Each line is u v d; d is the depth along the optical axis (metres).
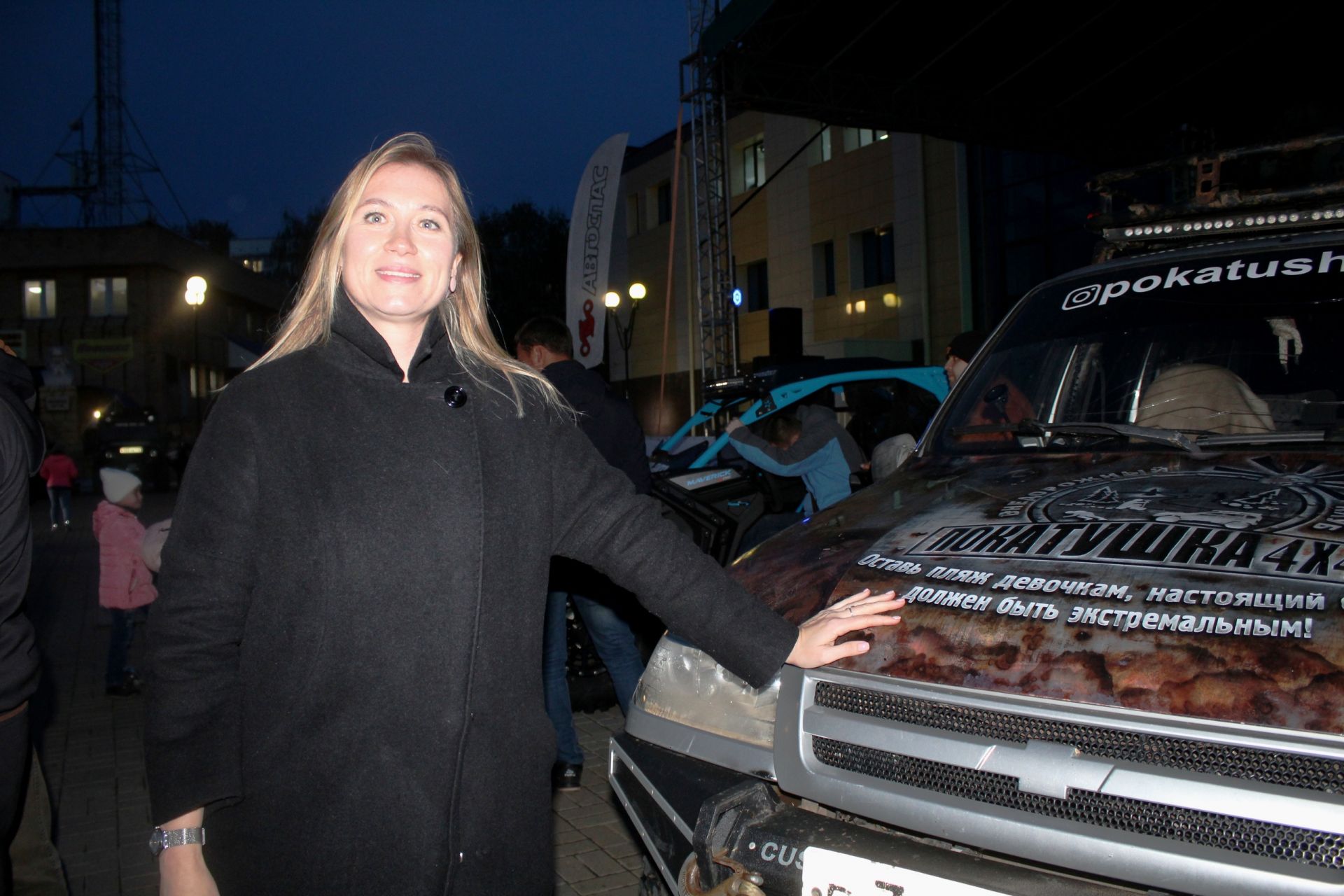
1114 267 3.29
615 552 1.85
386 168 1.72
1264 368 2.75
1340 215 2.93
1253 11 11.90
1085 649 1.79
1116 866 1.63
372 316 1.71
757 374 8.34
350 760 1.53
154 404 32.59
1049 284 3.43
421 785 1.55
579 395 4.66
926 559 2.22
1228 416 2.70
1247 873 1.53
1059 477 2.56
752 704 2.19
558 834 3.99
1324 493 2.12
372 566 1.54
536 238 38.34
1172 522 2.09
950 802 1.80
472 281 1.82
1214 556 1.92
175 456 27.67
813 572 2.36
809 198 23.09
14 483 2.49
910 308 20.39
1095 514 2.22
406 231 1.68
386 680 1.54
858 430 8.30
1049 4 11.77
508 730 1.64
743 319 25.95
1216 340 2.86
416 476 1.59
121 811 4.50
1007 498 2.47
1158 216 3.18
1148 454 2.61
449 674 1.57
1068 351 3.10
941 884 1.73
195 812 1.52
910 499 2.68
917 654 1.94
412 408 1.63
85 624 9.08
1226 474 2.36
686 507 5.53
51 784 4.88
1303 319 2.77
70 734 5.71
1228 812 1.57
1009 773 1.75
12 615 2.52
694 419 8.00
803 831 1.95
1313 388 2.65
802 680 2.07
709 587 1.87
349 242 1.67
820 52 13.05
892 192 20.72
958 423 3.12
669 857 2.20
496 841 1.62
